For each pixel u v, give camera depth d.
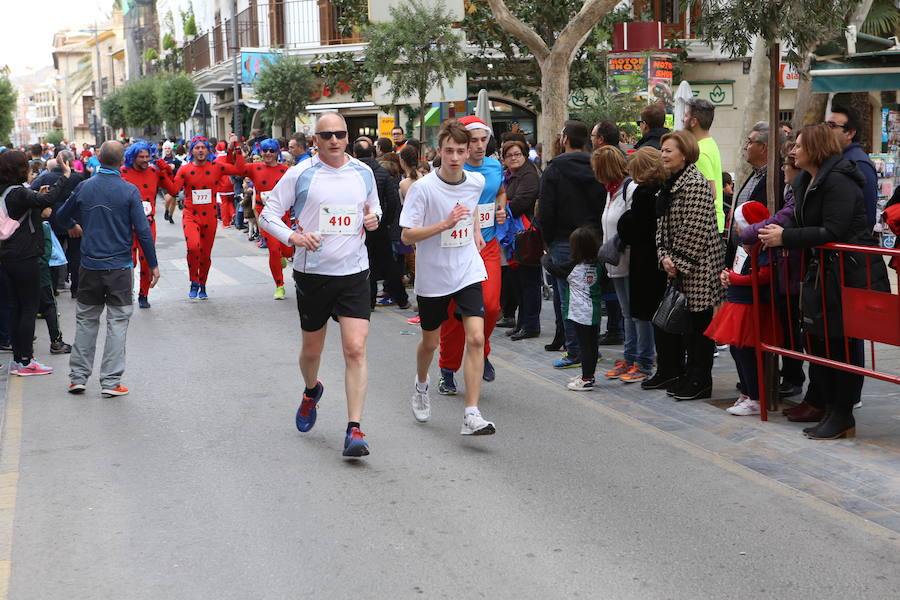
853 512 4.78
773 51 6.75
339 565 4.22
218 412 6.92
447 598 3.88
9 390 7.75
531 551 4.34
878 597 3.86
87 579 4.14
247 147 23.53
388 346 9.31
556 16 21.64
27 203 8.06
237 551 4.40
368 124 27.20
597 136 7.93
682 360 7.34
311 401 6.23
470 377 6.04
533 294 9.44
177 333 10.16
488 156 7.35
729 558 4.24
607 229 7.41
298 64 26.19
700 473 5.41
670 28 23.88
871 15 15.31
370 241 11.34
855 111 6.17
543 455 5.79
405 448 5.98
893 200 5.93
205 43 37.69
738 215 6.36
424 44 16.47
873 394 7.06
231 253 17.89
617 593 3.91
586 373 7.39
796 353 6.13
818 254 5.87
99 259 7.46
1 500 5.16
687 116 7.84
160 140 49.16
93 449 6.07
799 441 5.96
